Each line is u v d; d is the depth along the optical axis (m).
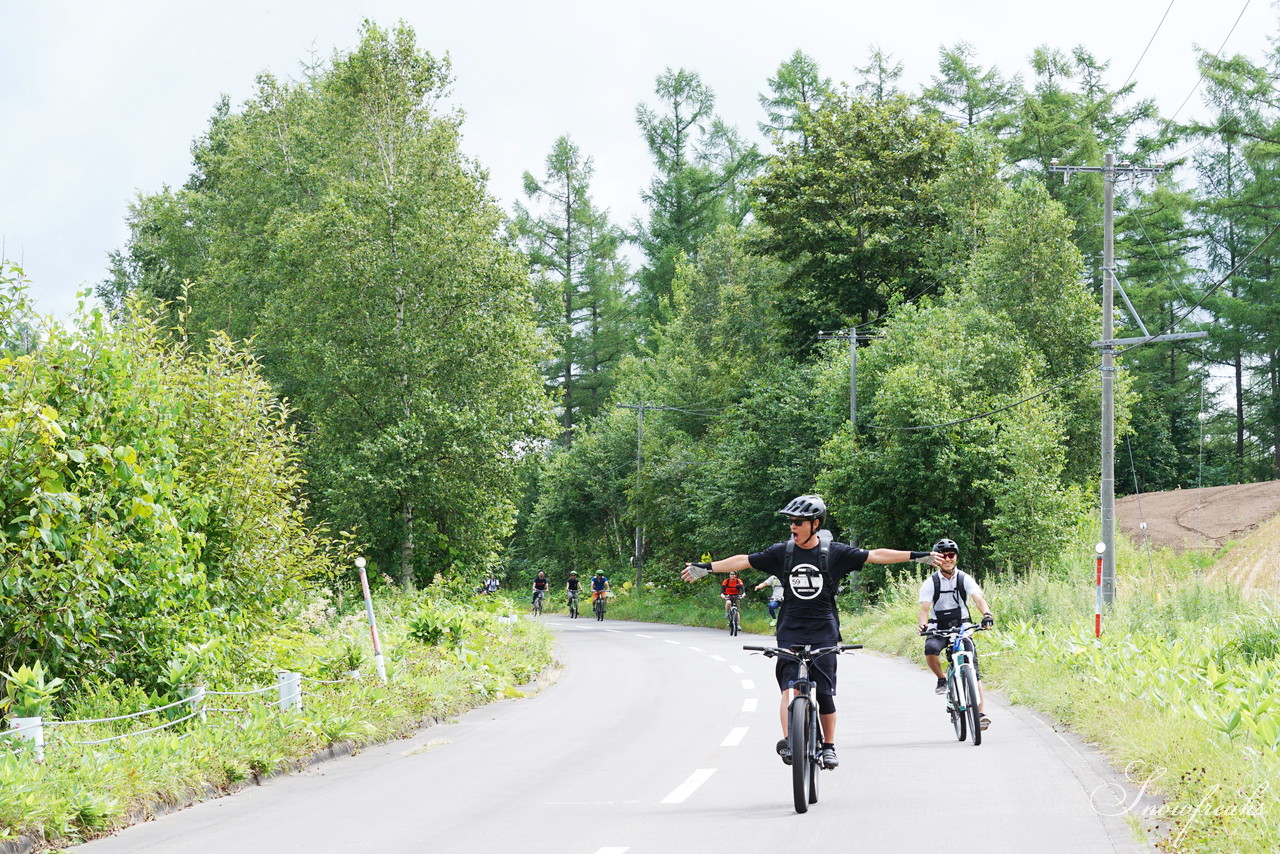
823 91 68.38
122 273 56.09
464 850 6.96
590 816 7.95
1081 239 62.56
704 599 50.44
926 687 17.27
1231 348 62.16
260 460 15.42
